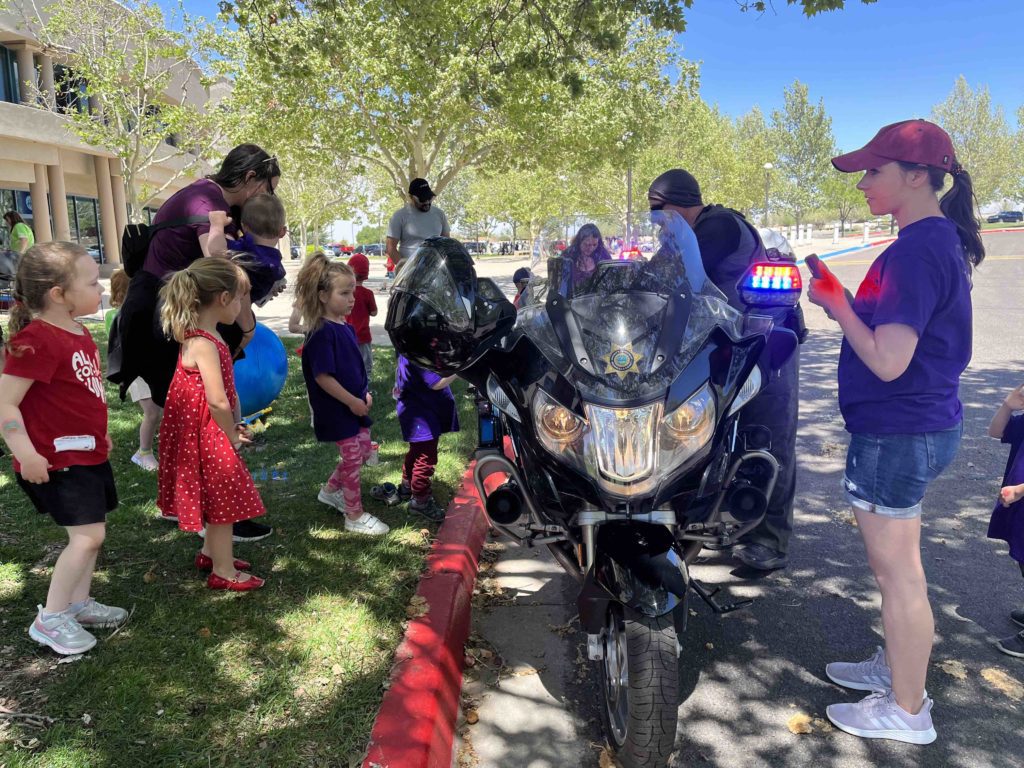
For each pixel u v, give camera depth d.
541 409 2.82
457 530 4.69
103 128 24.11
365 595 3.90
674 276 3.25
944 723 3.23
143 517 4.73
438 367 2.94
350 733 2.90
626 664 2.89
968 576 4.50
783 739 3.16
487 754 3.10
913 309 2.77
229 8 8.07
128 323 4.20
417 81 18.86
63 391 3.18
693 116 45.28
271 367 5.95
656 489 2.77
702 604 4.20
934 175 2.86
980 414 7.86
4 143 26.77
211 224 4.24
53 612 3.27
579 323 3.00
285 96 20.05
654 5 7.52
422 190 8.85
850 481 3.10
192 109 24.92
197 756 2.73
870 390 2.97
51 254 3.13
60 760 2.66
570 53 8.06
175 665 3.25
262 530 4.55
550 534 3.04
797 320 3.87
